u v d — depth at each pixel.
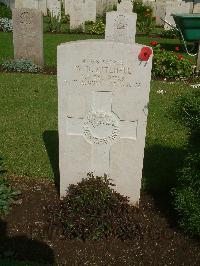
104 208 1.21
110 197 1.23
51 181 1.52
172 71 3.03
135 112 1.20
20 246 1.17
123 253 1.16
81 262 1.12
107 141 1.26
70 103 1.20
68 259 1.13
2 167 1.56
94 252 1.16
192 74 3.12
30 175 1.56
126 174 1.30
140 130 1.22
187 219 1.16
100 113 1.22
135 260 1.14
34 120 2.12
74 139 1.26
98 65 1.15
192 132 1.99
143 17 5.75
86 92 1.19
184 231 1.21
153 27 5.81
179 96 2.55
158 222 1.29
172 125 2.10
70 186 1.31
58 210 1.26
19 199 1.39
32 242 1.19
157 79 3.03
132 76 1.15
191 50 4.25
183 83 2.93
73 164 1.30
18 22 3.17
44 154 1.74
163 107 2.36
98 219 1.19
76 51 1.13
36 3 6.39
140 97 1.18
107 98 1.19
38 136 1.92
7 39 4.35
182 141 1.88
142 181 1.51
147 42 4.70
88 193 1.23
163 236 1.23
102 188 1.24
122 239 1.20
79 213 1.21
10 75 3.00
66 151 1.28
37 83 2.80
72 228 1.19
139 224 1.24
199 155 1.19
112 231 1.20
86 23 5.84
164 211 1.35
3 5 6.18
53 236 1.21
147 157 1.71
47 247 1.17
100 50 1.13
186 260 1.14
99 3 6.85
